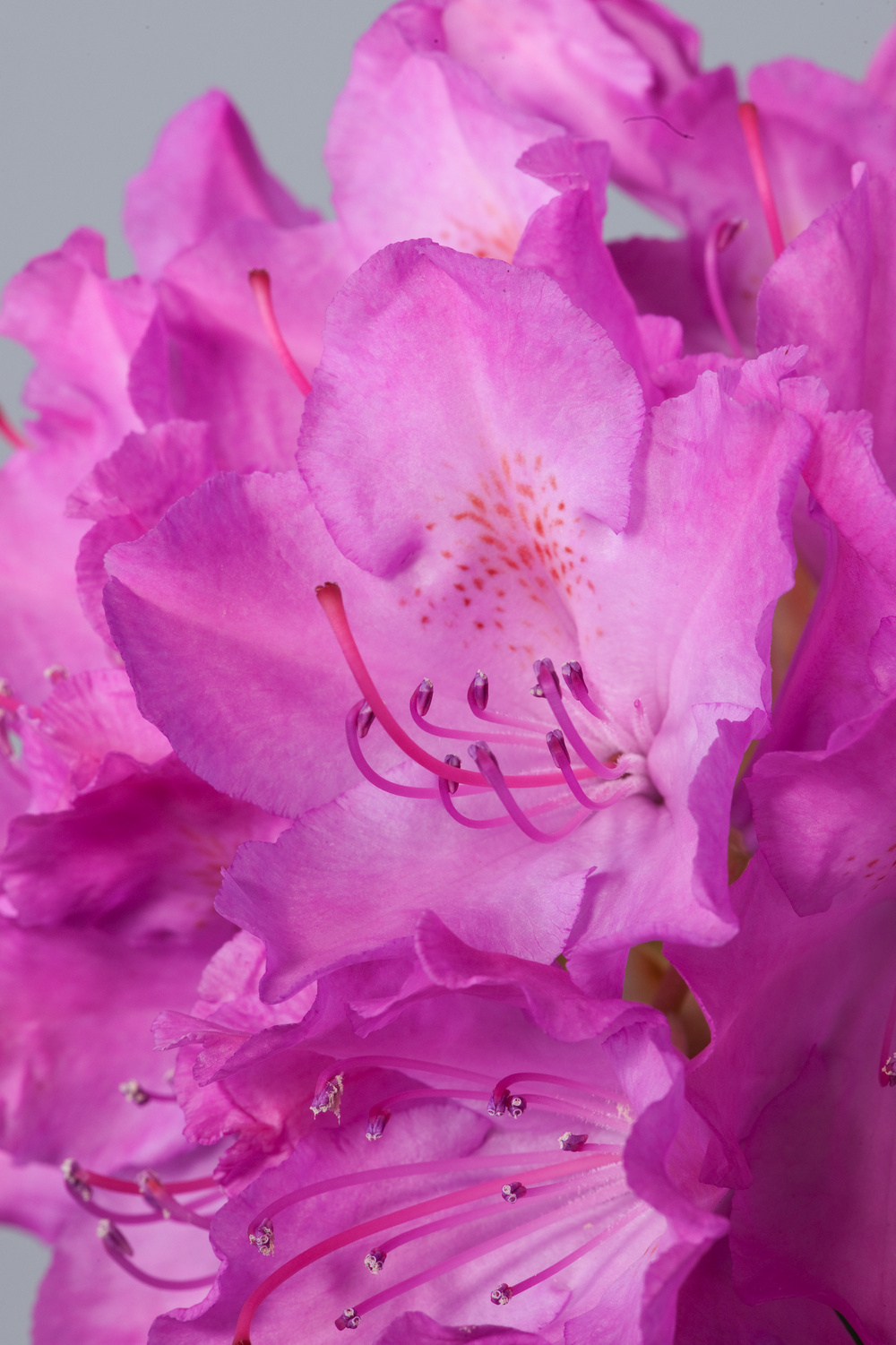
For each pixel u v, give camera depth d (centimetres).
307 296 35
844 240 31
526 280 29
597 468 29
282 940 29
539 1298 30
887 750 28
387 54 34
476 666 31
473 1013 30
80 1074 35
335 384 30
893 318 31
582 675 31
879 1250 30
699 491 29
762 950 29
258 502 30
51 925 33
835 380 31
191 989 34
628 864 30
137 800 32
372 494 30
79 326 36
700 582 29
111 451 36
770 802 29
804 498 32
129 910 33
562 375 29
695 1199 29
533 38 36
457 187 34
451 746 31
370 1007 29
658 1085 28
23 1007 34
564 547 30
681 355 34
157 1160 35
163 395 34
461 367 30
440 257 29
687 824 29
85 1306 36
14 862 33
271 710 30
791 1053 30
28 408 37
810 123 36
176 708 30
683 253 36
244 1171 30
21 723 34
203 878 33
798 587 33
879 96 37
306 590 30
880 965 30
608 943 28
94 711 32
